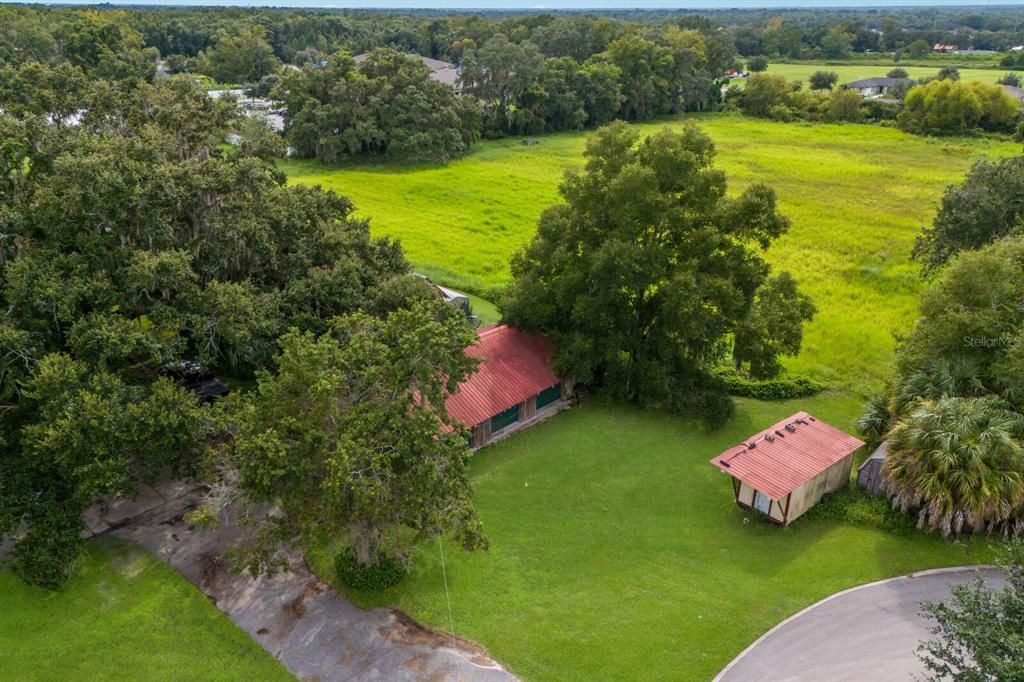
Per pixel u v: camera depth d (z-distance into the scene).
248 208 33.47
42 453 24.22
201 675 21.59
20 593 24.27
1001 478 25.64
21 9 138.12
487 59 107.94
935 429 26.55
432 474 22.08
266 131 47.53
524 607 24.39
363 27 189.25
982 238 41.38
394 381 23.03
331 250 35.59
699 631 23.52
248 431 22.70
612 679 21.72
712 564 26.61
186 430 26.02
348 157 93.12
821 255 58.94
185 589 24.70
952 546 27.17
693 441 34.41
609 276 34.19
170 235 30.39
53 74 46.00
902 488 27.45
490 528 28.19
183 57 144.75
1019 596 17.20
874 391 38.72
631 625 23.70
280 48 164.62
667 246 35.84
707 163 35.62
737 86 148.38
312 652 22.47
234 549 23.92
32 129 32.84
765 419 36.50
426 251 59.38
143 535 27.20
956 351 29.86
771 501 28.34
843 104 123.25
